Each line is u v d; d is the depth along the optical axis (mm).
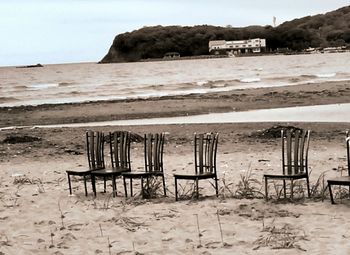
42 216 10125
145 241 8211
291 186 10016
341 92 40062
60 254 7793
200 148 10789
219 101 37812
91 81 79312
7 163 17422
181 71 107000
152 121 28891
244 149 17891
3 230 9312
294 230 8242
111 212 10109
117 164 11695
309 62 123500
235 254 7328
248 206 9867
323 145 18078
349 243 7406
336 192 10547
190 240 8062
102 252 7773
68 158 17953
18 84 77000
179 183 12664
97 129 25797
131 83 69312
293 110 30984
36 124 30750
